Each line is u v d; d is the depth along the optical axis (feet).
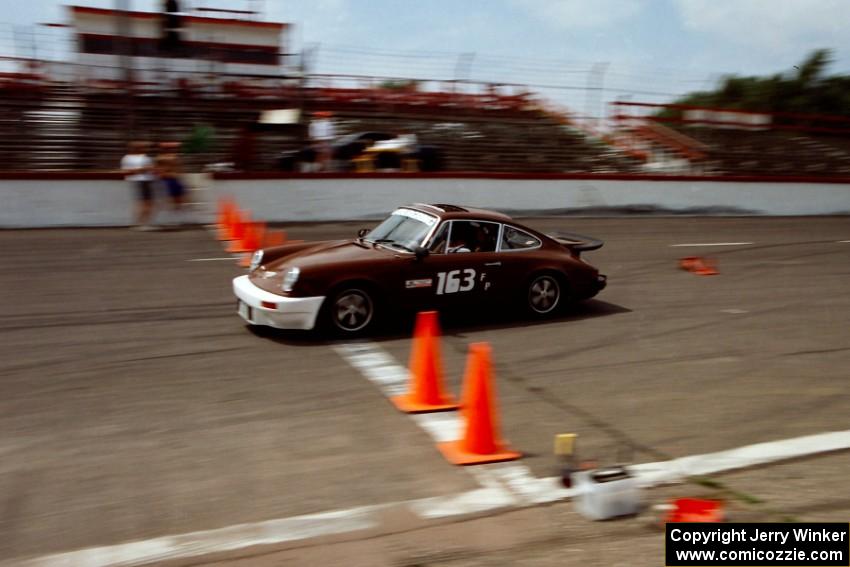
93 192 49.49
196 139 62.75
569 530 13.70
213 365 22.81
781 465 16.70
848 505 14.82
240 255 41.22
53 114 63.77
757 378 23.12
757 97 114.01
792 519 14.23
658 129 79.41
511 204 61.93
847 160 81.97
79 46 74.69
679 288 36.83
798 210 73.41
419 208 28.81
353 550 12.82
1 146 56.85
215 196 52.90
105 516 13.71
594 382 22.35
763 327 29.63
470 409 16.90
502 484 15.52
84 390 20.44
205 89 77.30
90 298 31.09
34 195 48.32
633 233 55.06
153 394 20.22
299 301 24.71
